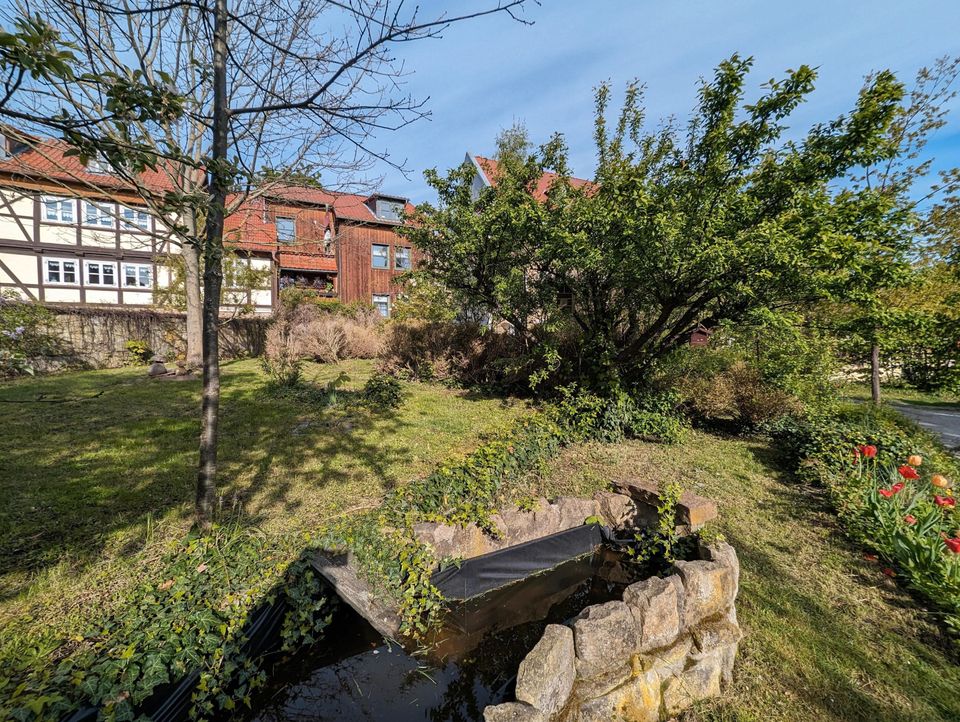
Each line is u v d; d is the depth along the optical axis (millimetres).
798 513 4426
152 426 5910
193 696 1972
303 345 12641
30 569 2729
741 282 5043
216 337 3055
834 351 6738
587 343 7676
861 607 3043
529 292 7785
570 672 1967
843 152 5168
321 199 18531
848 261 4805
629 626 2166
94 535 3150
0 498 3627
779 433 6656
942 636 2775
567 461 5426
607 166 7617
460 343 10016
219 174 2516
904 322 5395
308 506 3775
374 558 2883
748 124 5770
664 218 5027
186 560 2646
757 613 2965
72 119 1580
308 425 6266
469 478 3941
